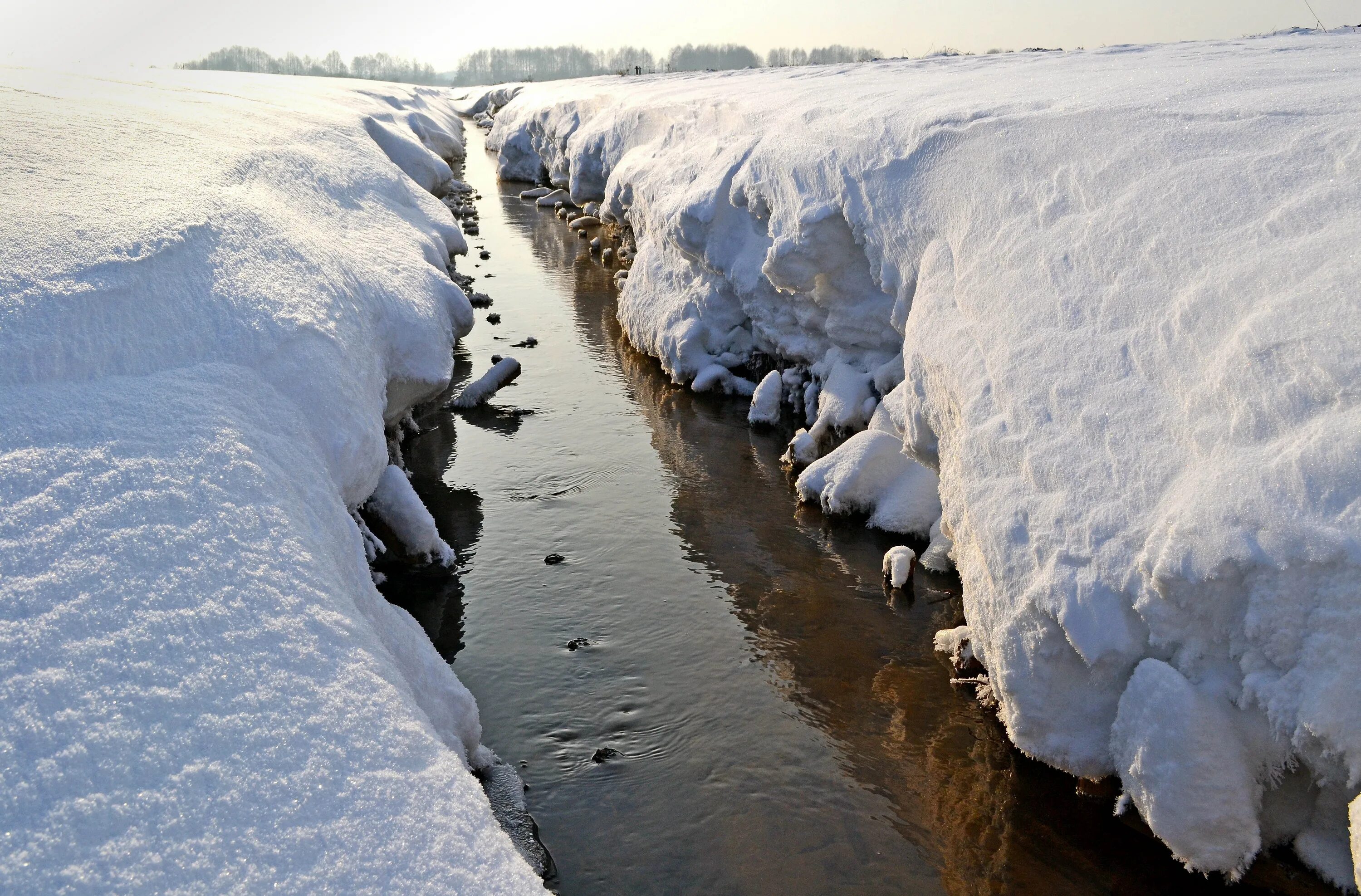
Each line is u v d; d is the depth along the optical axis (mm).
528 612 6301
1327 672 3389
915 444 6277
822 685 5531
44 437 3932
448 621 6203
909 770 4805
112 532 3576
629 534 7379
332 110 17797
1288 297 4152
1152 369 4531
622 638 6016
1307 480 3605
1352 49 9070
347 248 8023
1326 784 3529
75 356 4449
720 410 9891
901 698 5383
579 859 4293
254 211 6840
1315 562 3449
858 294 8320
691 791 4715
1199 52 10773
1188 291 4629
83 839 2584
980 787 4645
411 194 12312
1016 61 13844
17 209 5305
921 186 7227
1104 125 6090
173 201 6238
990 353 5445
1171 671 3793
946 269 6520
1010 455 4844
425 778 3289
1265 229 4609
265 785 2949
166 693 3072
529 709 5332
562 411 9961
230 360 5055
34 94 10219
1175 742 3695
